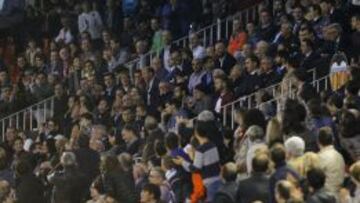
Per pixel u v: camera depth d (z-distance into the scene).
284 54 44.97
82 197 40.75
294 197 30.66
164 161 37.91
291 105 37.09
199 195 37.03
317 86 43.06
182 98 46.56
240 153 36.66
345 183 34.69
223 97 45.03
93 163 41.72
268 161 33.66
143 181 38.94
